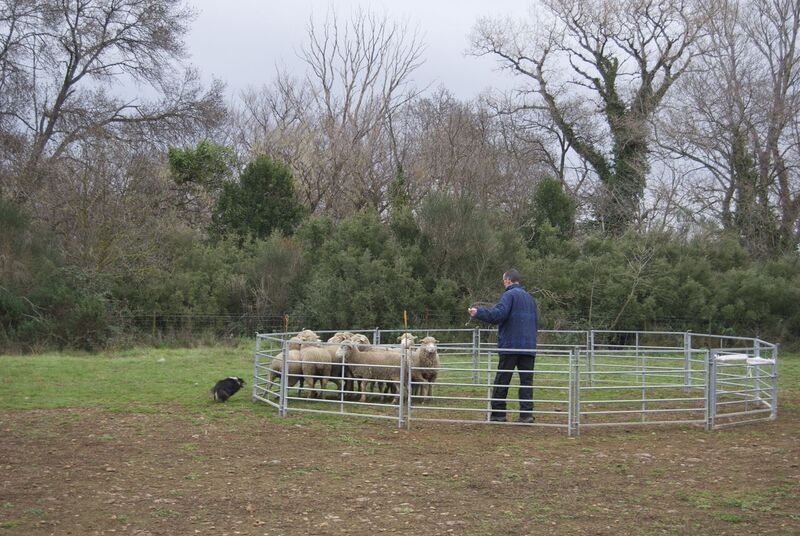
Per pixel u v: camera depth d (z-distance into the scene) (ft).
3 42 109.81
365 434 38.04
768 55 116.37
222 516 24.99
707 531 23.58
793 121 114.01
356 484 28.81
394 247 94.12
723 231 111.14
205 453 33.81
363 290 89.20
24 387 51.96
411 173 134.92
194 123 128.67
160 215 106.52
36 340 80.38
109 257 91.66
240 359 71.05
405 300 89.10
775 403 43.70
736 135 117.60
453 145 136.98
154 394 49.90
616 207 127.34
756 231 116.16
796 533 23.36
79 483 28.78
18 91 110.93
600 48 142.20
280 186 112.06
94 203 93.81
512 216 127.95
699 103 120.06
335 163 137.80
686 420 43.14
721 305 96.27
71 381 55.06
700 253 103.35
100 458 32.78
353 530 23.67
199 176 127.03
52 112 118.73
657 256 101.30
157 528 23.80
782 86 115.44
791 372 68.08
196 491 27.81
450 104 148.15
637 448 35.24
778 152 115.44
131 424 40.22
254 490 27.94
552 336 89.71
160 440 36.40
